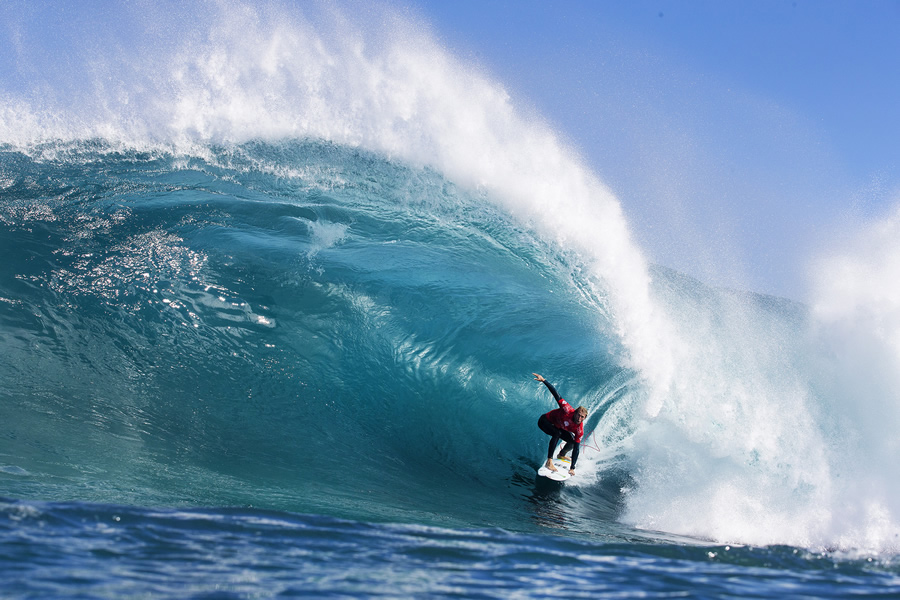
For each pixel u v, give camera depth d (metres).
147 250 34.19
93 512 14.20
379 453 27.72
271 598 10.25
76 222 35.66
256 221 39.66
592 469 30.75
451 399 32.25
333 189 47.19
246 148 51.12
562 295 41.59
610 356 36.41
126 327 29.62
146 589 10.02
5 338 27.23
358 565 12.84
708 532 24.48
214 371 29.00
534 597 11.68
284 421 27.67
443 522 20.83
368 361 32.19
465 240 44.62
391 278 37.09
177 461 22.39
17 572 10.10
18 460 19.56
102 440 22.56
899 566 16.38
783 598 12.64
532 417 33.00
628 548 16.27
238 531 14.31
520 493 27.33
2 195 37.47
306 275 35.06
